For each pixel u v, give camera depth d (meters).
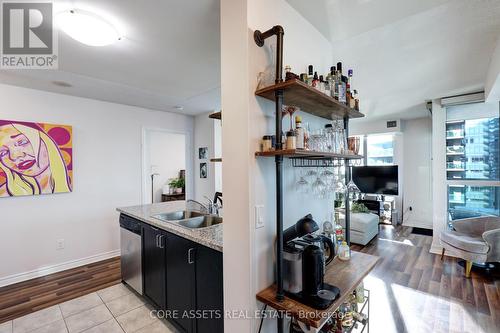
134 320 2.08
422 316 2.15
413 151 5.42
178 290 1.86
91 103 3.46
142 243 2.35
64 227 3.19
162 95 3.32
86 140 3.40
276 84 1.12
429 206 5.21
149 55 2.14
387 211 5.70
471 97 3.48
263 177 1.28
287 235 1.39
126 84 2.87
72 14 1.48
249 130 1.19
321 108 1.59
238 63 1.22
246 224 1.20
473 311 2.21
